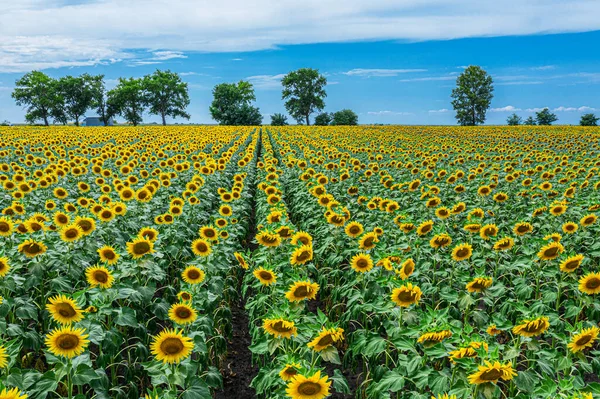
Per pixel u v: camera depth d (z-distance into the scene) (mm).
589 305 6762
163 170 17609
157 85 136500
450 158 25547
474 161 24844
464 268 8086
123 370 6699
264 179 17016
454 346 4887
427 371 4742
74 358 4680
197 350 5270
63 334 4332
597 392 4246
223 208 10328
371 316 7090
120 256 7547
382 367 5445
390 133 53469
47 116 132250
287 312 5223
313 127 72000
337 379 4879
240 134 52031
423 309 7742
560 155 24359
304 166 18141
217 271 7633
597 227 10430
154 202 12148
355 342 5625
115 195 13055
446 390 4504
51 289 6812
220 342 7074
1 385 3789
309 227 12117
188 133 47562
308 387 3990
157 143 31062
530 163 21906
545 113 111000
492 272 8883
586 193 14664
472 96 132000
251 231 14195
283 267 7543
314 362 4812
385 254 7000
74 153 23766
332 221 8578
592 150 30266
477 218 10484
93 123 170250
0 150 25766
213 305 7270
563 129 62219
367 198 12164
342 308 8445
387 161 22750
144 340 6574
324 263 9492
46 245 7438
